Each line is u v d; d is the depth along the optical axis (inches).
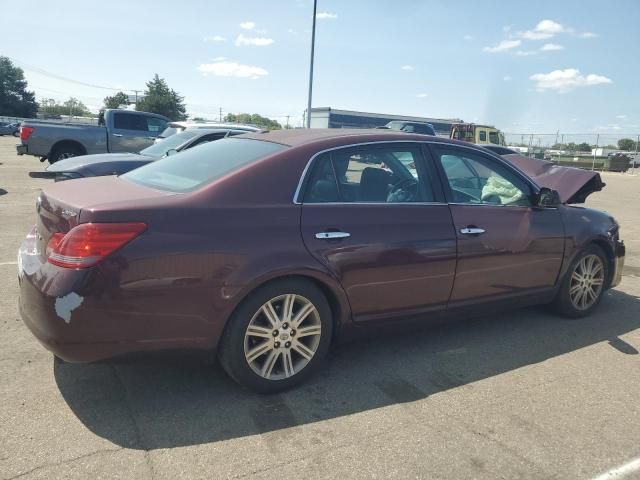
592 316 199.9
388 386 138.6
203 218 118.2
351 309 138.6
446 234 151.5
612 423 124.5
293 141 142.5
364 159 145.0
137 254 110.2
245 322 123.1
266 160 131.5
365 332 144.0
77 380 133.3
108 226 109.0
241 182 126.1
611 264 201.9
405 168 151.8
